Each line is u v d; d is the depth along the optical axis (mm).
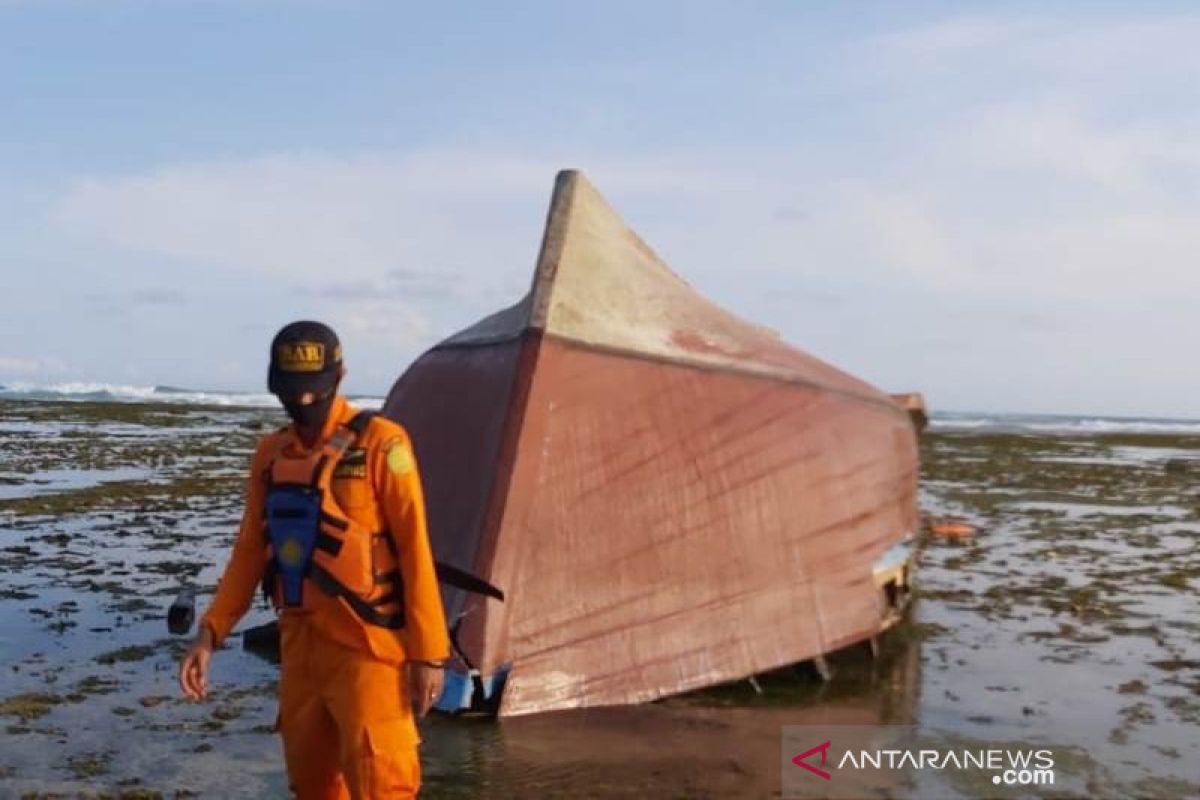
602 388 6805
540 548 6281
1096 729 6211
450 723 5906
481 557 6152
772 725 6094
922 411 9281
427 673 3766
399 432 3770
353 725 3689
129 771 5250
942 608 9312
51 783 5074
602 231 7645
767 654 6711
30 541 11648
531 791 5078
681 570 6605
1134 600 9797
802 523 7145
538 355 6730
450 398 7223
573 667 6199
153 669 6996
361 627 3682
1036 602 9648
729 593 6715
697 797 5066
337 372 3785
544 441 6500
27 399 62812
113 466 20062
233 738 5742
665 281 7980
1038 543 13172
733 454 7023
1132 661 7703
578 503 6453
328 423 3777
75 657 7223
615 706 6227
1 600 8797
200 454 23047
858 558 7418
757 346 7922
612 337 7078
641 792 5102
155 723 5957
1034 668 7457
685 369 7188
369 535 3695
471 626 6035
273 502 3746
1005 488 20172
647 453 6746
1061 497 18672
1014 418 84750
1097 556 12250
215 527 12883
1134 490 20094
